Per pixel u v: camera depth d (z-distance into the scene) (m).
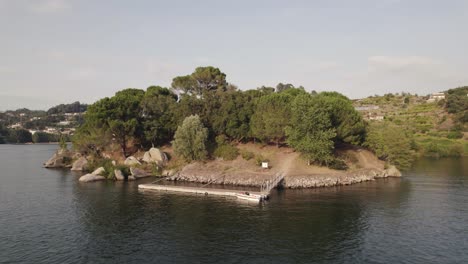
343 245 43.62
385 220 53.88
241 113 107.31
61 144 135.12
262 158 95.62
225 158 100.25
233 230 49.38
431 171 107.44
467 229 49.50
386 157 103.56
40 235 47.69
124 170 96.44
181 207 62.44
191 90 135.88
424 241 44.91
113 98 113.31
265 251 41.75
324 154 86.44
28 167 124.62
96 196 72.00
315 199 67.94
